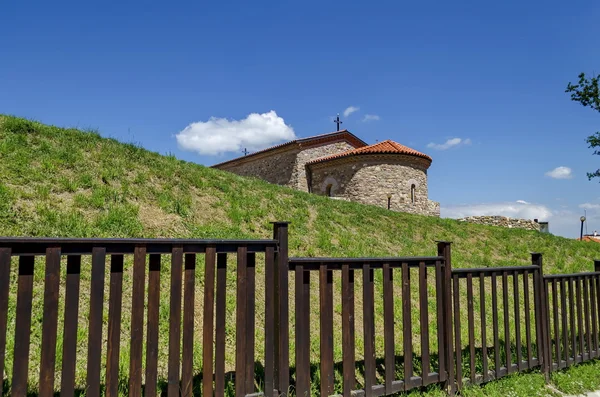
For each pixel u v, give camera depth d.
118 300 3.02
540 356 5.32
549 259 13.40
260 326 5.74
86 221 6.71
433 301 7.89
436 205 24.55
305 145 25.80
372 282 4.22
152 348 3.13
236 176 12.37
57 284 2.82
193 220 8.28
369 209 13.80
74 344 2.87
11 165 7.30
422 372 4.34
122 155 9.68
